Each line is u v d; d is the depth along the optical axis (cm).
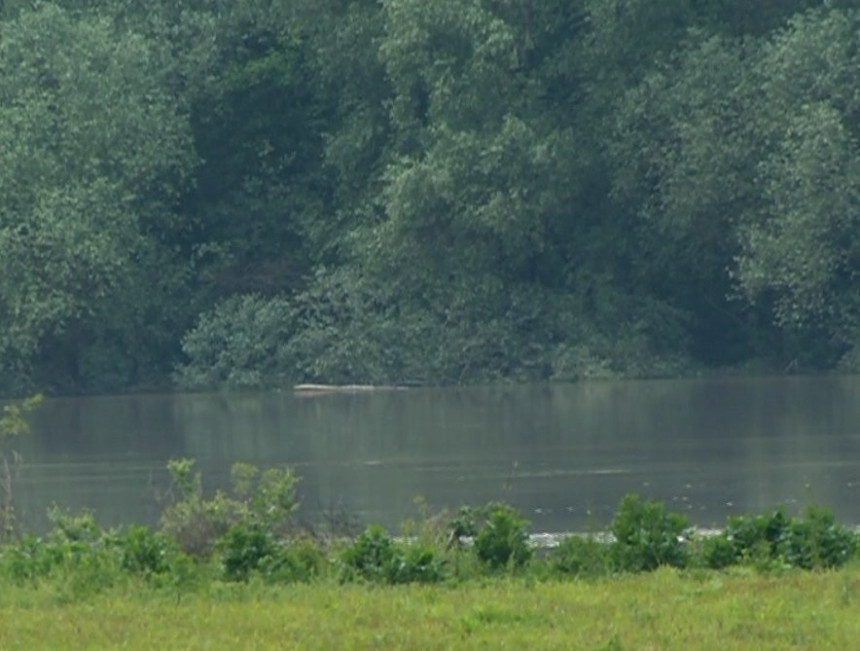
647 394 13800
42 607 4688
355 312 15612
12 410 7669
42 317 14650
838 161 14012
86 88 15362
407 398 14288
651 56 15488
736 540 5347
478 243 15262
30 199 14938
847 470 8912
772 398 13088
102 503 8425
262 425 12481
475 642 3966
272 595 4769
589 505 7906
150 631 4216
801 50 14425
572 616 4291
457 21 15138
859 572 4950
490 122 15175
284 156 17100
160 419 13188
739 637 3994
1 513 6481
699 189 14688
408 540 5762
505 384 15225
